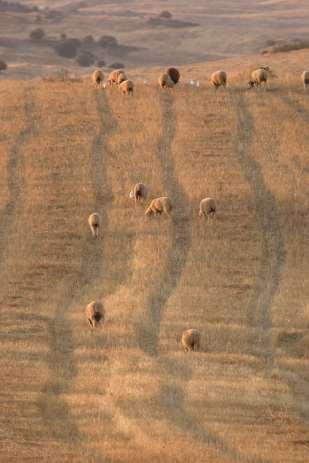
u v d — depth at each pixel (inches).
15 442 4151.1
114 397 4665.4
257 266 6771.7
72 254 7066.9
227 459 3927.2
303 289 6373.0
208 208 7559.1
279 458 3966.5
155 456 3941.9
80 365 5142.7
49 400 4650.6
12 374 5007.4
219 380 4881.9
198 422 4360.2
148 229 7421.3
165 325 5748.0
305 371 5049.2
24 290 6466.5
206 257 6899.6
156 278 6579.7
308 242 7140.8
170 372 5002.5
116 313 5959.6
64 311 6087.6
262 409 4517.7
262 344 5467.5
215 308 6048.2
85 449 4065.0
